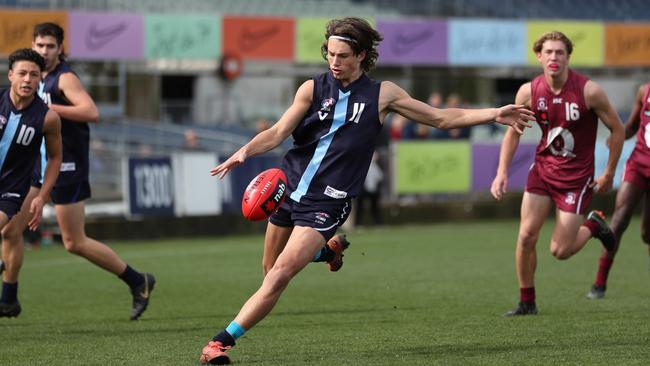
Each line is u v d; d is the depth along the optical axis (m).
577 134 27.48
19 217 28.28
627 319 27.61
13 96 25.03
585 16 86.44
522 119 21.39
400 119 69.25
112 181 58.78
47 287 38.03
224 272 42.47
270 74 76.69
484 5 84.00
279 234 22.41
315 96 21.56
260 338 25.28
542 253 48.03
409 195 67.56
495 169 68.81
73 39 66.06
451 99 67.31
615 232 32.00
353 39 21.05
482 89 79.25
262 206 20.56
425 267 42.97
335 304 32.19
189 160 59.97
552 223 66.12
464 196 69.62
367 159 21.75
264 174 20.95
